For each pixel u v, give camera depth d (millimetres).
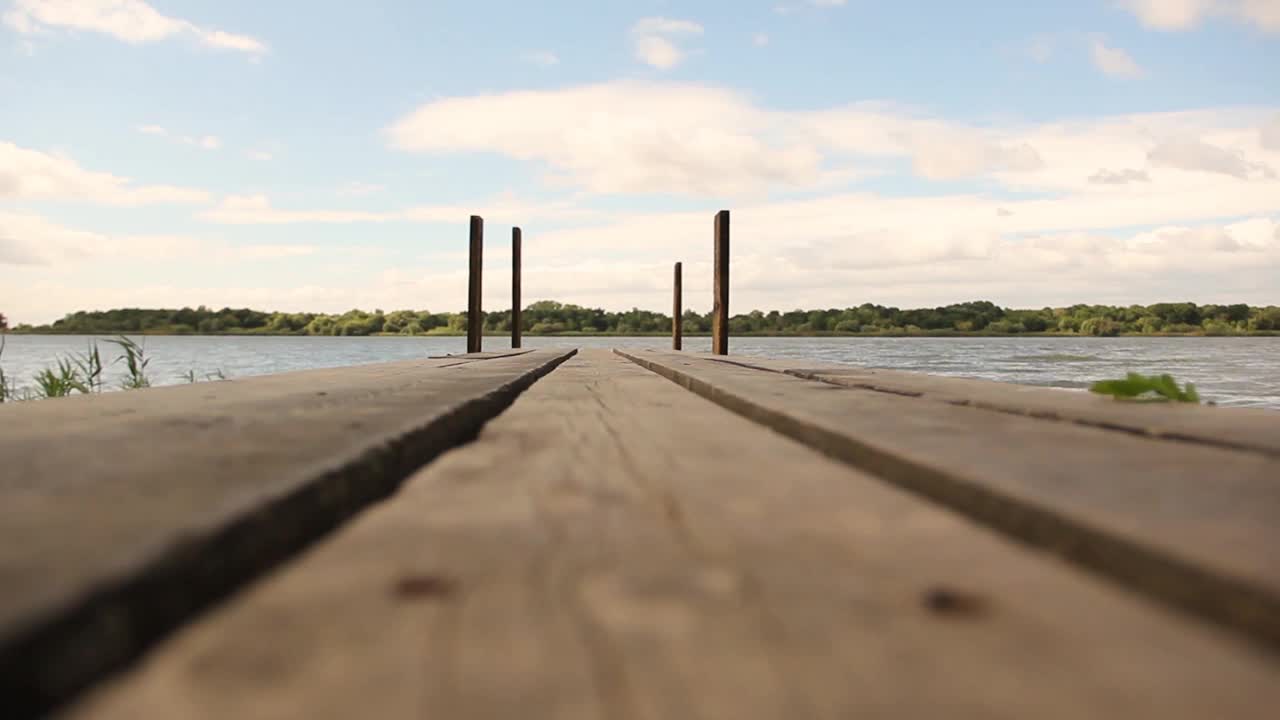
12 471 1816
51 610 894
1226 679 929
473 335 15953
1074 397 4152
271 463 1898
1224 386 22062
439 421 2895
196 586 1185
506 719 834
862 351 57625
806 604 1175
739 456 2713
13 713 834
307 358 47156
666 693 893
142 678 961
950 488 1854
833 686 909
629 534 1609
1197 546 1203
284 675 950
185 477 1725
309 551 1502
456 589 1255
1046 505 1492
